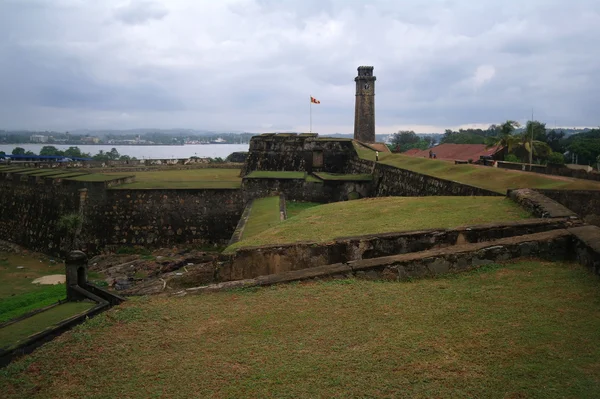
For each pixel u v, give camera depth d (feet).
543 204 44.52
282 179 106.63
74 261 44.19
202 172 155.22
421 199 60.54
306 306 30.07
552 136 229.04
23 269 92.94
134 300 32.86
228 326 27.66
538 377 20.30
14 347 29.07
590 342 23.02
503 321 25.98
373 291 32.14
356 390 20.25
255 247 43.11
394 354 23.17
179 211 103.40
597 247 32.96
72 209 105.70
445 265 35.17
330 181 107.86
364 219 51.98
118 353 24.70
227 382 21.48
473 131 423.23
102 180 104.68
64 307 41.27
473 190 65.36
